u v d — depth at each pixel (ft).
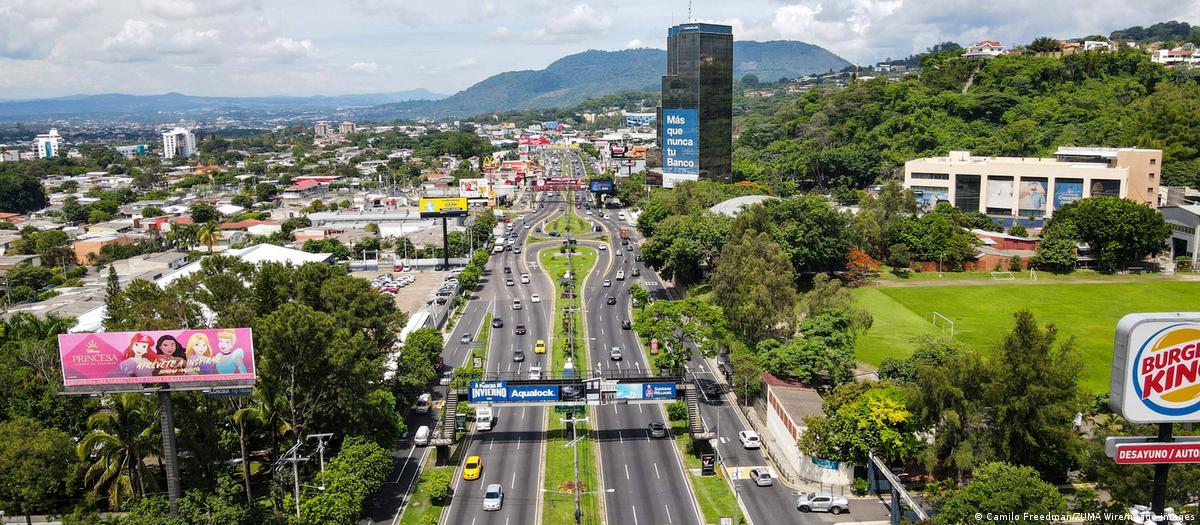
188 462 351.05
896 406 349.41
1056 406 315.37
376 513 341.00
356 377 360.69
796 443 370.94
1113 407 216.95
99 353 301.43
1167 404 211.61
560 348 564.30
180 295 424.87
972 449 329.93
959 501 280.10
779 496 351.46
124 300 428.97
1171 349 209.56
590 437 419.95
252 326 372.99
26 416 359.25
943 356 442.50
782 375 450.71
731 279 539.70
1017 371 324.39
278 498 337.93
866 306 652.07
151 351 302.66
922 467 359.46
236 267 464.24
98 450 347.15
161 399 304.71
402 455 400.47
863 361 515.50
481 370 513.45
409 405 450.71
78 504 328.49
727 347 504.02
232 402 359.66
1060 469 330.75
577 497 334.24
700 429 396.16
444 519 334.85
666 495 353.51
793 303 508.94
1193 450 216.54
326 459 372.38
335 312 430.20
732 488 359.46
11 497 307.99
